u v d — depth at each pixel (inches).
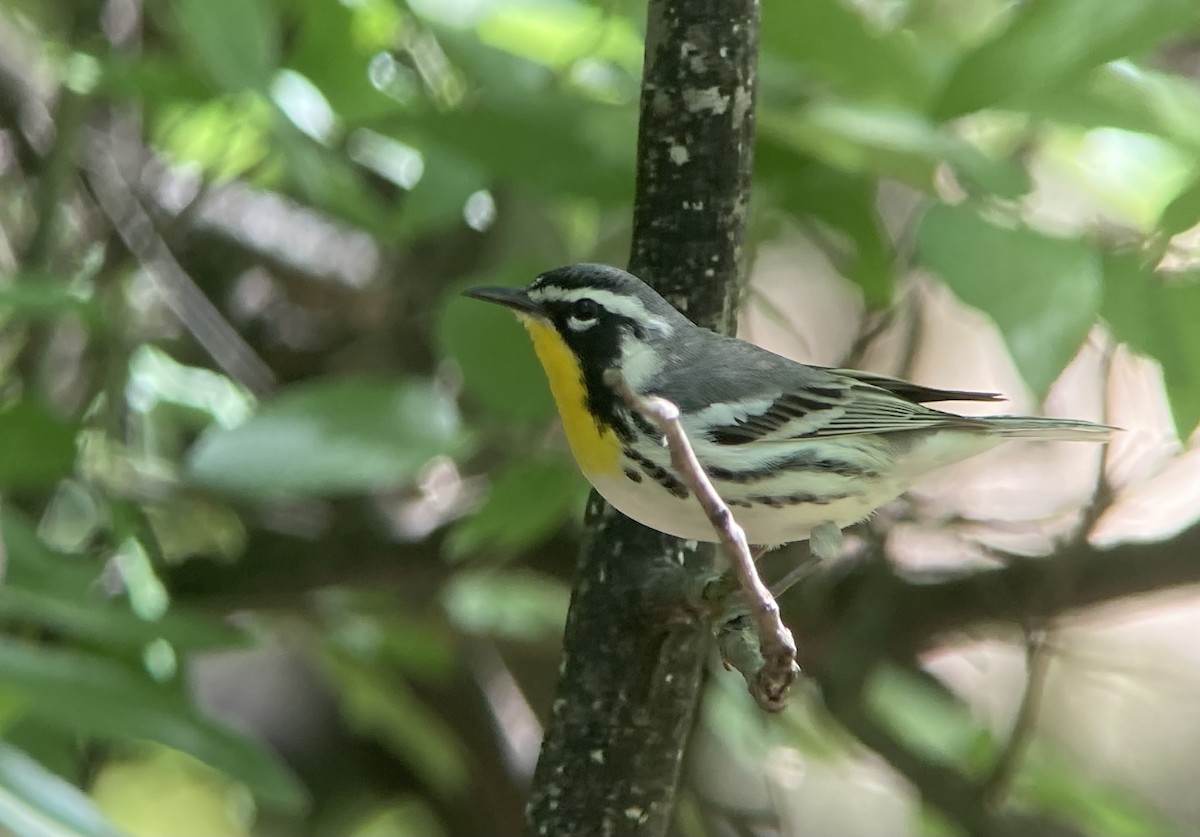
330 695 153.8
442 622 149.6
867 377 145.9
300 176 145.3
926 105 144.9
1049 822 148.5
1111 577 147.7
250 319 152.1
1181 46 149.3
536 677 152.8
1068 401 149.4
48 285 144.8
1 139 150.6
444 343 145.1
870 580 148.3
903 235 147.3
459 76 147.6
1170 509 148.5
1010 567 148.2
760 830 150.6
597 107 145.3
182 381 148.9
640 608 143.9
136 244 149.6
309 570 149.0
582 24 146.5
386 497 149.4
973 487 150.1
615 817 143.9
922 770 147.6
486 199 149.4
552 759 144.1
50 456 145.7
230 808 152.8
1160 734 153.8
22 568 143.7
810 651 149.0
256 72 144.9
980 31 147.1
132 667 145.2
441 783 151.7
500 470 146.4
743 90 144.1
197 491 148.0
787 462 145.0
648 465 144.3
